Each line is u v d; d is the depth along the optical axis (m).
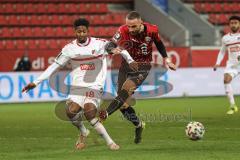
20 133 44.25
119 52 32.69
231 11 111.56
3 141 39.22
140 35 35.16
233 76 59.84
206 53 89.19
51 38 100.50
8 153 33.12
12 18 101.81
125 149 33.84
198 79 86.31
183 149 33.50
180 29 100.94
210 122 50.31
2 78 79.81
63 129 46.69
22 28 100.56
